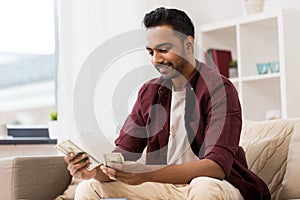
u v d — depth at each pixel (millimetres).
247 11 3885
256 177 2248
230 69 3973
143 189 2064
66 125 3506
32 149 3504
